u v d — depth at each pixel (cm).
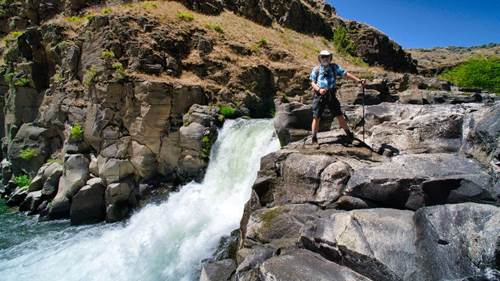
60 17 2133
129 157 1319
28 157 1546
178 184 1315
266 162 696
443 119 646
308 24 2975
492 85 2247
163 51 1636
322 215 553
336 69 708
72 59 1526
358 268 441
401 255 418
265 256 533
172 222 1029
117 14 1591
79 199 1254
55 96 1544
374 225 459
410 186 506
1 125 1938
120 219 1244
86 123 1368
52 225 1227
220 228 917
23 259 938
